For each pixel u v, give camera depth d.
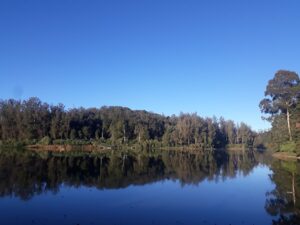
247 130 177.50
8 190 31.75
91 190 32.78
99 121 156.12
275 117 91.38
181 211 25.03
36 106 131.75
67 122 134.62
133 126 156.50
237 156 92.38
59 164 57.62
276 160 72.19
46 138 122.50
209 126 158.00
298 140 74.19
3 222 21.56
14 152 89.19
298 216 23.81
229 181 39.97
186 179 41.38
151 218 22.98
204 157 86.81
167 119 182.62
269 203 27.91
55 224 21.22
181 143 147.00
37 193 30.72
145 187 35.03
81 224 21.27
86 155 86.88
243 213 24.61
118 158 77.31
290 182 39.00
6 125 126.56
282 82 84.50
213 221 22.52
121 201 28.03
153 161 69.38
